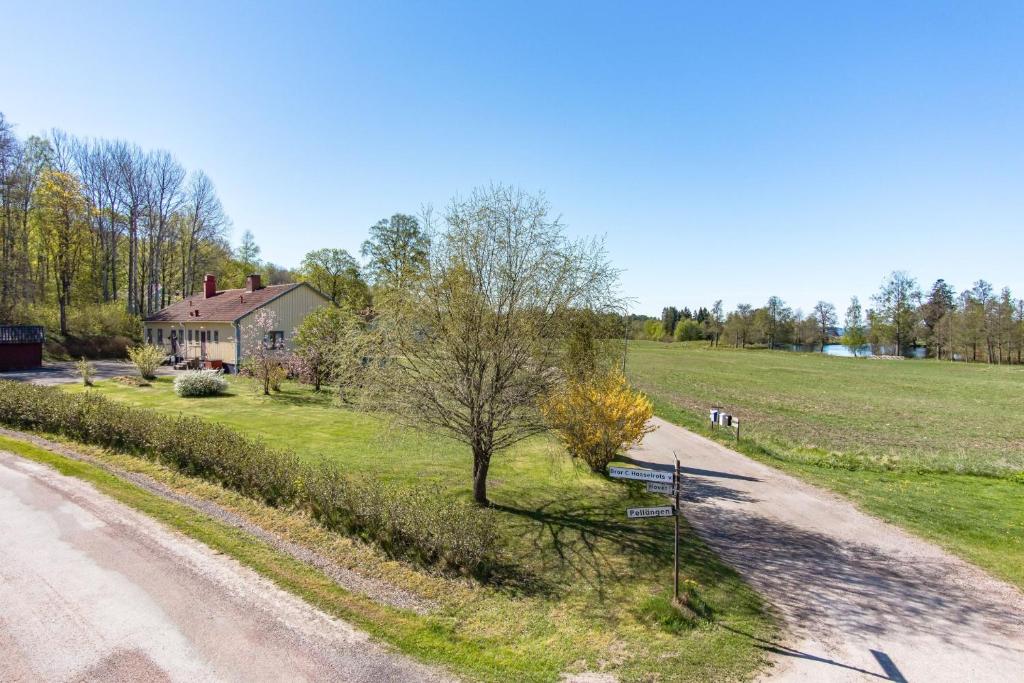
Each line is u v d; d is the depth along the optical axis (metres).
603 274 11.98
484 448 11.62
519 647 6.62
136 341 46.00
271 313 32.81
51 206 42.59
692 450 19.06
